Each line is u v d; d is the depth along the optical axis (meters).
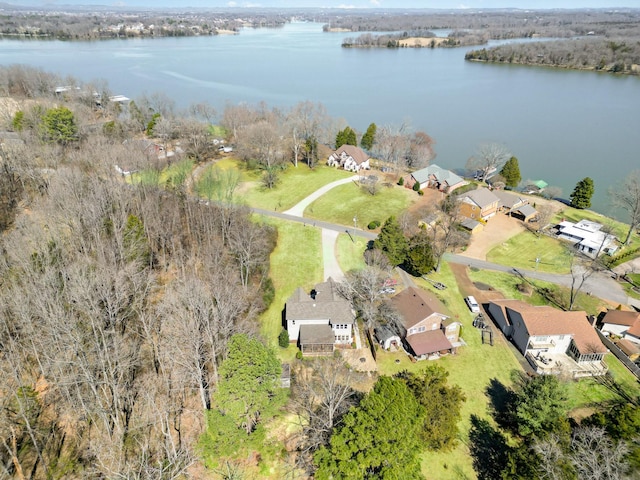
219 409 35.53
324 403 39.12
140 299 46.28
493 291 64.81
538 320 52.59
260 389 34.66
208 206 70.44
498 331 56.84
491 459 39.72
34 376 39.41
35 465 33.22
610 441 35.44
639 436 35.38
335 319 51.19
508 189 104.75
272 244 71.69
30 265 41.56
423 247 66.62
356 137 130.25
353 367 48.97
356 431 30.83
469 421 43.66
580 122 154.50
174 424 38.22
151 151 94.25
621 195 85.31
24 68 147.88
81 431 36.41
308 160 111.56
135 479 29.08
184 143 110.00
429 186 100.88
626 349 53.28
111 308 40.50
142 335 45.44
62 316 36.00
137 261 51.19
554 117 161.12
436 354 51.66
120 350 39.53
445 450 39.34
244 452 36.50
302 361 49.16
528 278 68.38
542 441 35.84
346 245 73.88
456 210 81.50
